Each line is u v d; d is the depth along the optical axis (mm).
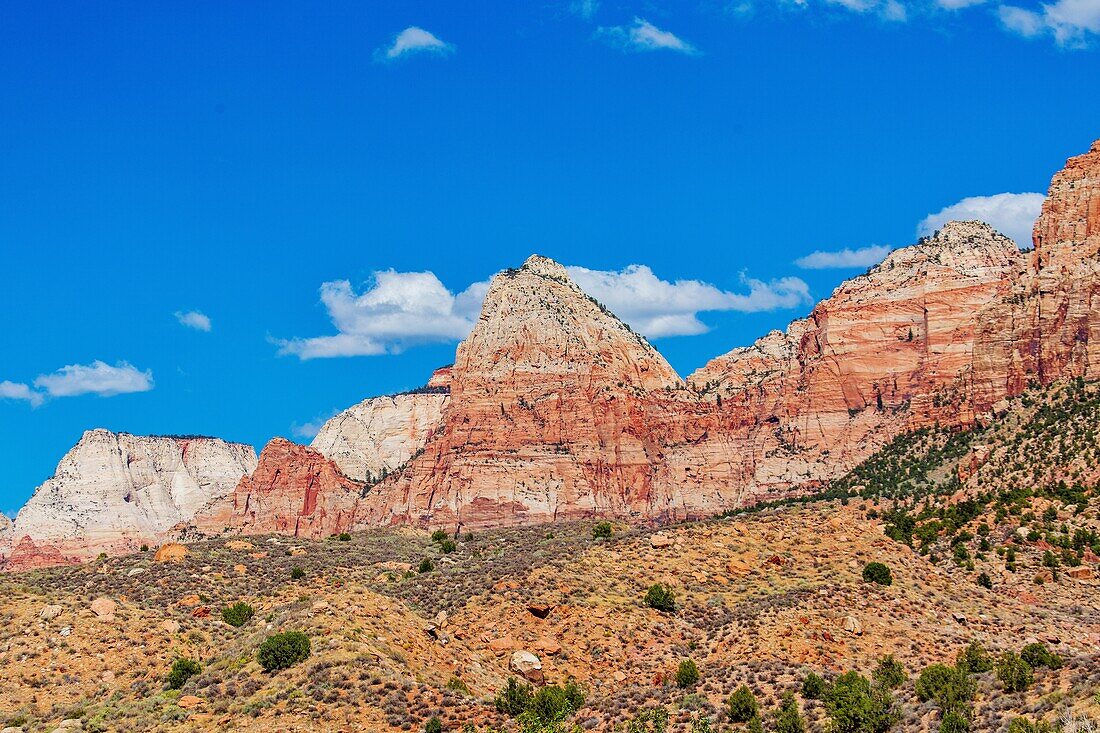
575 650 142625
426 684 124375
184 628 144000
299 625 133875
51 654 134875
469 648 141500
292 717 115750
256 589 165500
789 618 144750
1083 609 157500
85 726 116688
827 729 109562
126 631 140625
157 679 131500
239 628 144750
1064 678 109438
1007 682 110375
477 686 129375
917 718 108812
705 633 145375
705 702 122312
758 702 121062
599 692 132375
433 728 115188
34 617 142250
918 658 136500
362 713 117188
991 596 162500
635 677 136375
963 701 109500
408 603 158375
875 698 113750
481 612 151875
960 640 142000
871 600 152250
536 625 148125
